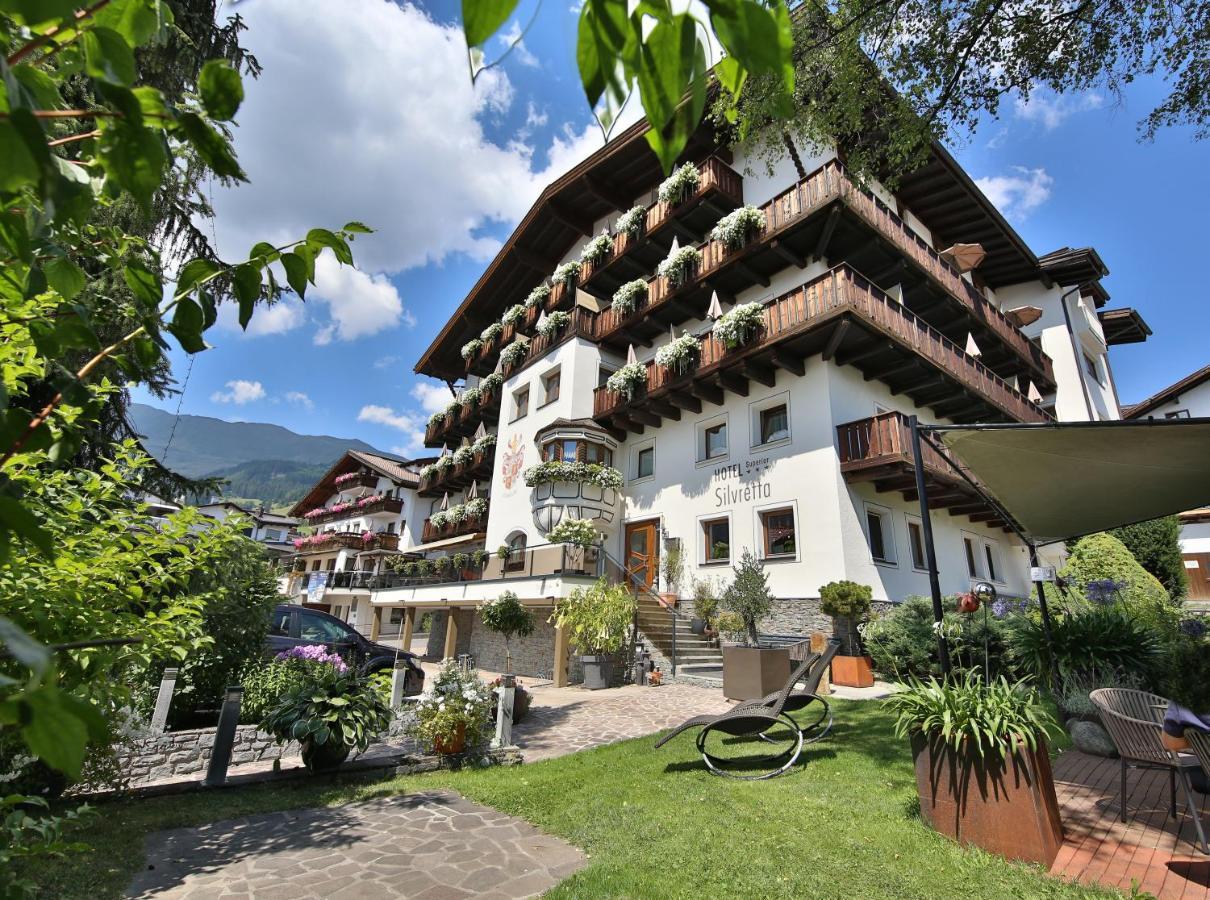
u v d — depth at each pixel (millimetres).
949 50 7250
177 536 3566
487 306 26672
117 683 3475
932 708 4508
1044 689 7594
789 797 5473
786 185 15633
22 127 734
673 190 16406
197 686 7086
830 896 3652
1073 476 5801
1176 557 16906
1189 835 4266
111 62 926
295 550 43500
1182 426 4461
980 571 16391
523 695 9578
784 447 13875
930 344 14242
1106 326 23984
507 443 21625
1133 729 4516
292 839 4688
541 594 14102
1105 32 6949
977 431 5145
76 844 1959
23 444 1290
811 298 12789
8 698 653
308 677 6605
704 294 16312
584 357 19047
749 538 14188
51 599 2787
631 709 10289
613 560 15562
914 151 8438
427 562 21516
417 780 6336
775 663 10469
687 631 14258
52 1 660
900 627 10805
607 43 786
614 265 18859
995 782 4203
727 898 3670
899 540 13859
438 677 7355
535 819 5133
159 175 969
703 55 819
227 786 5746
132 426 7523
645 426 17984
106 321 2004
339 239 1520
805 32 7789
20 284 1391
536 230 22656
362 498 38219
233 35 6719
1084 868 3844
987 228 18672
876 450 12352
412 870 4176
